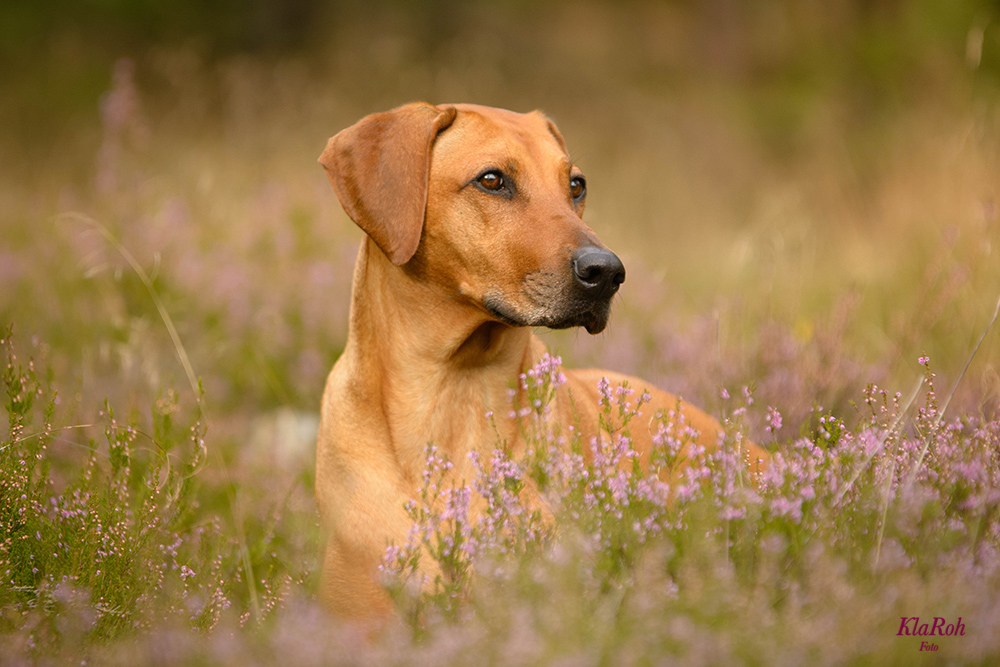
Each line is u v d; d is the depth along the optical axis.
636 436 6.38
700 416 6.88
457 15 35.31
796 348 7.75
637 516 4.56
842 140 19.64
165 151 16.92
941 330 8.44
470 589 4.56
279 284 10.88
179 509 5.63
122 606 4.86
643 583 3.97
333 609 5.46
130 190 12.23
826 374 7.39
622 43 35.94
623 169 20.86
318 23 32.41
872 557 4.23
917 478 4.75
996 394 6.35
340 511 5.57
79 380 7.50
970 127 11.41
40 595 4.82
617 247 13.31
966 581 4.03
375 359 5.73
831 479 4.60
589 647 3.67
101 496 5.55
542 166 5.66
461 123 5.75
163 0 30.19
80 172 16.95
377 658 4.02
